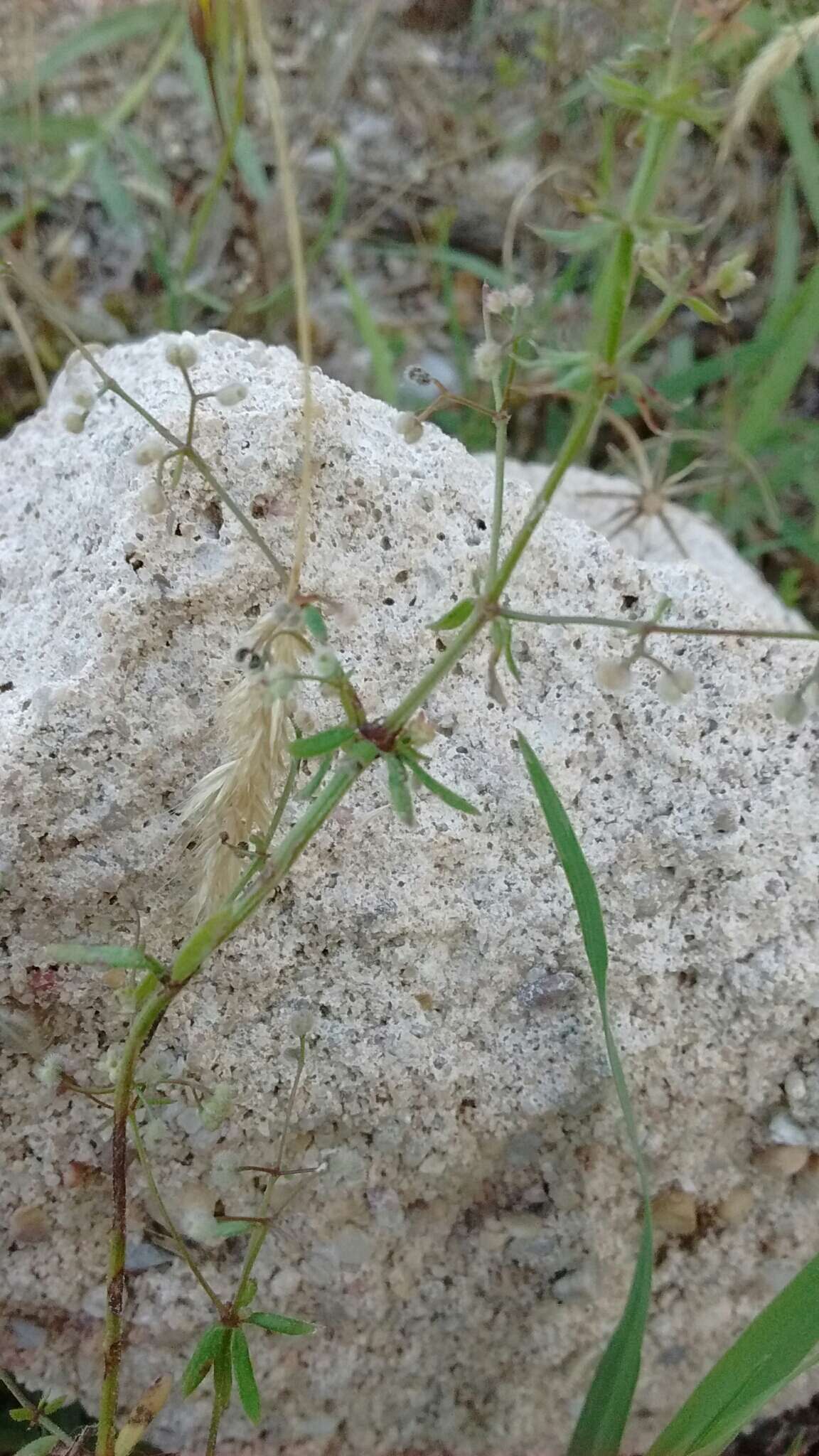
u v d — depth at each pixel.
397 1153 0.20
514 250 0.40
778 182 0.39
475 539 0.18
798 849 0.19
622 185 0.38
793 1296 0.17
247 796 0.14
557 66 0.39
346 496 0.17
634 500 0.28
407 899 0.18
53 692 0.17
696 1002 0.19
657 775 0.18
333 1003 0.19
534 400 0.34
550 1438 0.23
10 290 0.34
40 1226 0.19
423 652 0.18
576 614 0.18
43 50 0.40
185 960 0.13
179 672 0.17
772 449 0.34
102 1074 0.19
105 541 0.17
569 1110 0.20
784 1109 0.20
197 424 0.17
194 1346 0.21
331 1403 0.22
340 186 0.35
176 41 0.35
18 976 0.18
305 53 0.42
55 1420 0.21
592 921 0.16
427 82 0.42
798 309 0.31
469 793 0.18
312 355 0.37
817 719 0.18
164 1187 0.19
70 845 0.17
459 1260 0.21
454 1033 0.19
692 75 0.13
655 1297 0.22
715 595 0.19
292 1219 0.20
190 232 0.38
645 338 0.13
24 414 0.34
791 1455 0.22
